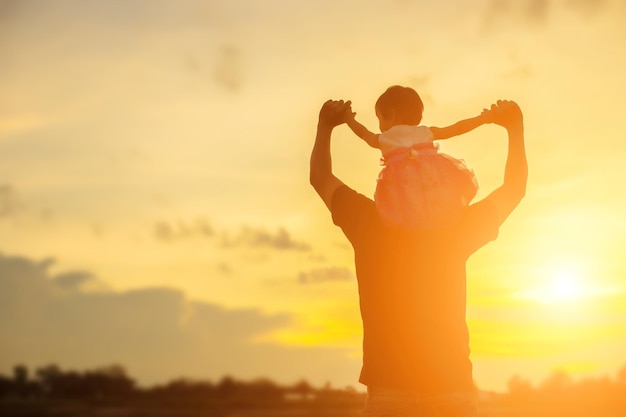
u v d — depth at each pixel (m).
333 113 2.30
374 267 2.08
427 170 2.09
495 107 2.25
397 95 2.25
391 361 2.01
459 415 1.99
